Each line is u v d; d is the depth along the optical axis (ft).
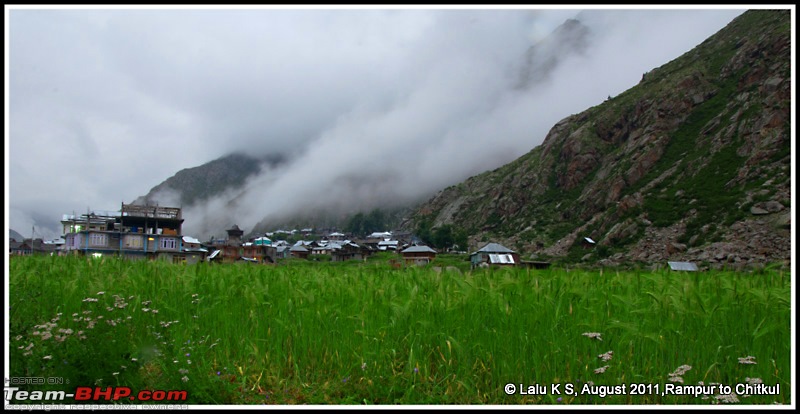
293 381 18.47
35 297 22.15
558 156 543.80
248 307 22.41
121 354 16.72
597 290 23.47
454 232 524.93
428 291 23.67
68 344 16.22
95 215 200.23
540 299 20.70
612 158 445.78
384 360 18.47
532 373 18.28
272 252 280.10
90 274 26.84
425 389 17.75
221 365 19.10
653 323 18.53
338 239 566.77
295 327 20.06
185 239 266.57
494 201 565.94
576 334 18.81
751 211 259.19
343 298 22.75
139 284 24.81
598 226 353.72
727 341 18.54
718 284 22.77
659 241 280.92
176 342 18.74
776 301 18.99
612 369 17.54
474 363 18.84
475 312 20.08
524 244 404.98
